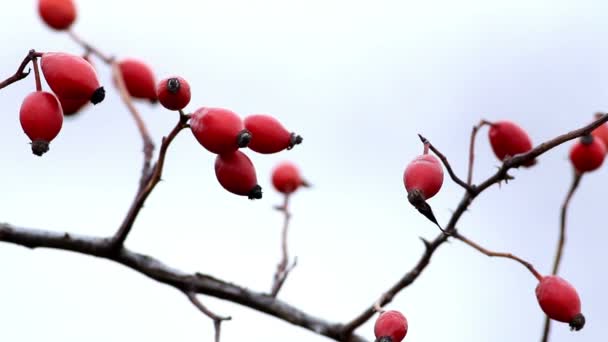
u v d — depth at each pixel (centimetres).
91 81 290
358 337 369
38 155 290
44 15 400
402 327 295
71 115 337
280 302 375
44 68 290
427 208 276
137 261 364
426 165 281
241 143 300
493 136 367
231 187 313
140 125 375
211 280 371
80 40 398
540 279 330
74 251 359
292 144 317
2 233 351
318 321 372
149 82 401
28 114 290
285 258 397
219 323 338
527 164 369
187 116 313
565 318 323
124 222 356
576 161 390
